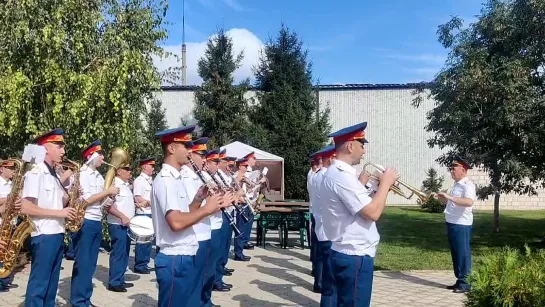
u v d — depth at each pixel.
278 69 26.02
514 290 4.22
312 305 7.19
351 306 4.52
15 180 5.46
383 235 15.07
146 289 8.20
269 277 9.12
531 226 17.98
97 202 6.89
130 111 11.35
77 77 10.01
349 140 4.59
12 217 5.50
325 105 29.86
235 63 26.23
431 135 29.17
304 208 12.61
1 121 9.36
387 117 29.67
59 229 5.72
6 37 9.86
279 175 19.09
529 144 11.48
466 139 12.58
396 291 7.93
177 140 4.43
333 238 4.62
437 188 25.80
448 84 12.47
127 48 10.95
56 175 5.86
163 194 4.25
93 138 10.27
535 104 11.09
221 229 7.38
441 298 7.50
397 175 4.57
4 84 9.40
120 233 8.01
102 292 7.94
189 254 4.42
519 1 11.44
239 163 10.02
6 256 5.44
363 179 5.79
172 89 29.28
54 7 10.15
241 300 7.45
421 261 10.59
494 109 11.55
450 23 12.41
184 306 4.39
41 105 10.26
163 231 4.39
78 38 10.41
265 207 12.63
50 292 5.82
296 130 25.12
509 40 11.78
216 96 25.66
